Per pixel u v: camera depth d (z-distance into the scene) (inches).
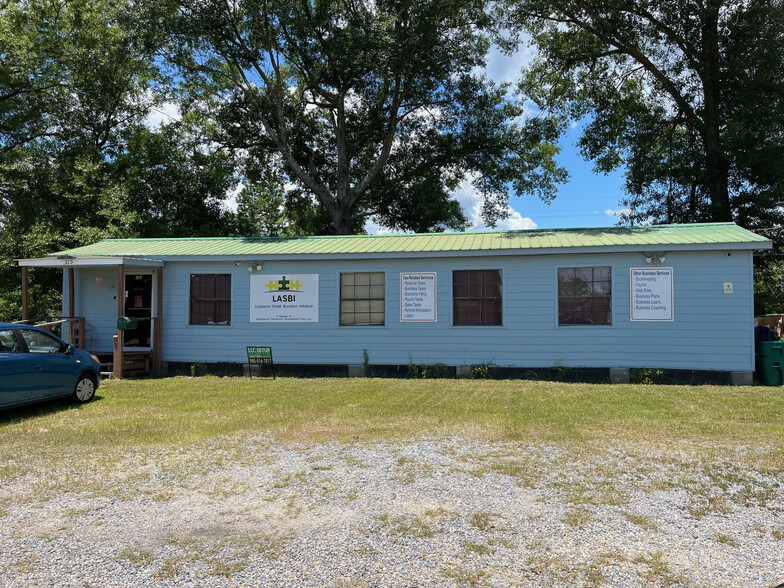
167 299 578.2
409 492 201.9
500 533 166.1
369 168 1190.3
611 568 144.3
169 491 206.5
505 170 1181.7
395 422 317.4
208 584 138.4
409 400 389.7
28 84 1060.5
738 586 135.0
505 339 513.7
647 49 976.3
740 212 889.5
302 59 1084.5
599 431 287.9
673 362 478.9
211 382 500.1
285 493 203.2
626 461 235.8
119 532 170.9
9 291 1048.2
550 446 260.7
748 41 845.2
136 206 1092.5
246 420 327.3
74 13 1100.5
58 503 195.8
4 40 1023.6
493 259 517.3
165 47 968.3
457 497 196.2
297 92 1194.6
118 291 558.9
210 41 968.9
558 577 139.9
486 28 1002.1
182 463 241.6
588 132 1075.3
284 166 1224.2
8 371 326.6
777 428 291.9
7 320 1017.5
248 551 156.7
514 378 509.4
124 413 353.4
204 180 1196.5
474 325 520.7
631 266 489.1
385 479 216.7
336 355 546.3
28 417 342.3
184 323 574.2
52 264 542.9
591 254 498.0
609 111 1086.4
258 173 1256.2
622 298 490.3
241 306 565.6
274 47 1016.9
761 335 491.2
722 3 858.1
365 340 541.3
